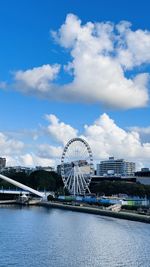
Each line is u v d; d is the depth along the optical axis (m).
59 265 92.56
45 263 94.00
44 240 124.56
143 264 94.94
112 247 114.31
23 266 90.62
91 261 97.06
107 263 95.44
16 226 157.75
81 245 116.88
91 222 175.62
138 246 116.31
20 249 109.06
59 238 129.00
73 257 100.69
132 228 154.75
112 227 157.75
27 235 134.25
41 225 162.38
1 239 124.88
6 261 94.81
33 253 104.31
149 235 136.75
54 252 106.12
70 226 160.12
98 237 131.88
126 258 100.69
